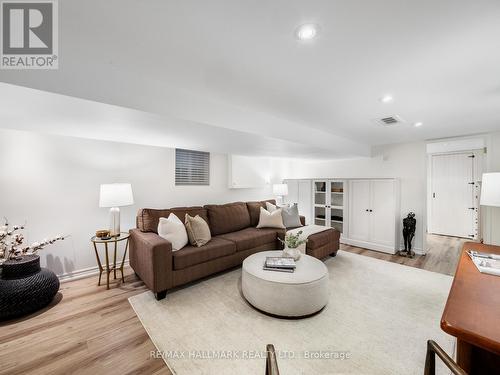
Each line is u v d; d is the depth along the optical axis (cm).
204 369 152
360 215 441
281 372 149
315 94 201
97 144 301
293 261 249
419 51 137
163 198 363
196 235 290
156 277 232
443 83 179
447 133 353
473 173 528
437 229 575
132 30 118
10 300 197
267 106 230
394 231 400
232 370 151
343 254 397
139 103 168
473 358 104
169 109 184
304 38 125
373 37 124
